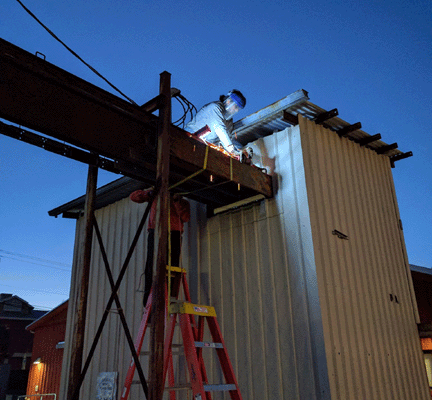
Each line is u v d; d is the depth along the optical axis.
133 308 7.57
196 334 5.10
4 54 3.43
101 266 8.66
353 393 5.20
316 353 5.10
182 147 4.64
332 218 6.15
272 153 6.38
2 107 3.43
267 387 5.43
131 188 8.24
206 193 6.20
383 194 7.72
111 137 4.13
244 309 5.99
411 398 6.23
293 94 5.95
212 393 5.96
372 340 5.94
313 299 5.32
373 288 6.43
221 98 5.96
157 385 3.58
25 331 28.66
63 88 3.79
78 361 4.32
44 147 4.36
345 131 7.01
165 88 4.47
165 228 4.04
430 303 9.54
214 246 6.66
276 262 5.84
